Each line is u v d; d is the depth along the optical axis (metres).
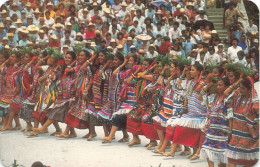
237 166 13.29
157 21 27.20
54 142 16.08
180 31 26.20
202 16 27.33
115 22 26.05
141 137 17.17
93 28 25.78
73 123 16.28
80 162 13.52
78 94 16.09
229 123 12.12
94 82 15.88
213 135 12.27
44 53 17.20
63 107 16.45
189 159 13.91
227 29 25.92
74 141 16.20
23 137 16.81
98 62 16.03
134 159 13.88
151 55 21.88
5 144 15.71
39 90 16.86
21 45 24.83
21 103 17.38
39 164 11.51
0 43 25.19
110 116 15.71
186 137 13.62
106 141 15.95
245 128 11.81
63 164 13.43
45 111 16.86
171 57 15.33
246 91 11.77
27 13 27.84
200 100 13.37
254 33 22.38
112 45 24.30
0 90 17.94
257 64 19.72
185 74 13.99
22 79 17.27
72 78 16.31
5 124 18.12
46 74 16.62
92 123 15.95
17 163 13.73
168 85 14.34
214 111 12.31
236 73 12.23
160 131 14.56
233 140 11.89
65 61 16.36
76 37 24.70
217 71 13.02
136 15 27.48
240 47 21.30
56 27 25.72
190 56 21.89
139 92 14.99
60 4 28.16
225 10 27.20
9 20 26.31
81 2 29.08
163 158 13.95
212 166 12.43
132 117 15.14
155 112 14.80
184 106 13.73
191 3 28.70
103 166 13.21
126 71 15.38
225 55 21.72
